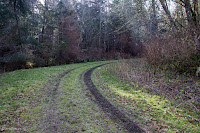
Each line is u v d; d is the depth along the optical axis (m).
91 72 14.48
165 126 4.46
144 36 15.88
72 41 26.47
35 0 22.27
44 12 24.16
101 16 34.94
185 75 8.78
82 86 9.14
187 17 8.38
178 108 5.55
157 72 10.66
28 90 7.74
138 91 7.83
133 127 4.45
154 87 8.11
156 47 11.23
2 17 16.50
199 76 8.01
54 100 6.55
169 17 9.41
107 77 11.93
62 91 7.93
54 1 26.98
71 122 4.64
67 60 24.48
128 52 34.50
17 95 6.89
